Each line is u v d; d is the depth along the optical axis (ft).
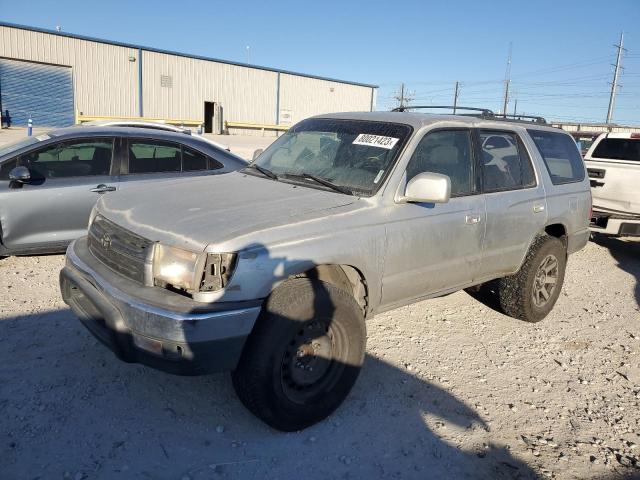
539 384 13.92
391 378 13.57
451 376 13.94
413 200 12.57
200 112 131.64
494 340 16.35
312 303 10.59
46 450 10.07
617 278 24.56
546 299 18.03
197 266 9.68
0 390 11.78
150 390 12.25
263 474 9.90
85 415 11.19
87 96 113.50
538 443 11.44
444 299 19.56
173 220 10.76
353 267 12.00
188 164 22.53
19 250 19.53
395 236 12.49
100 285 10.66
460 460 10.69
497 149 15.97
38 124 108.99
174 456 10.20
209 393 12.34
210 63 130.82
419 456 10.72
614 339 17.12
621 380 14.40
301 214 11.22
